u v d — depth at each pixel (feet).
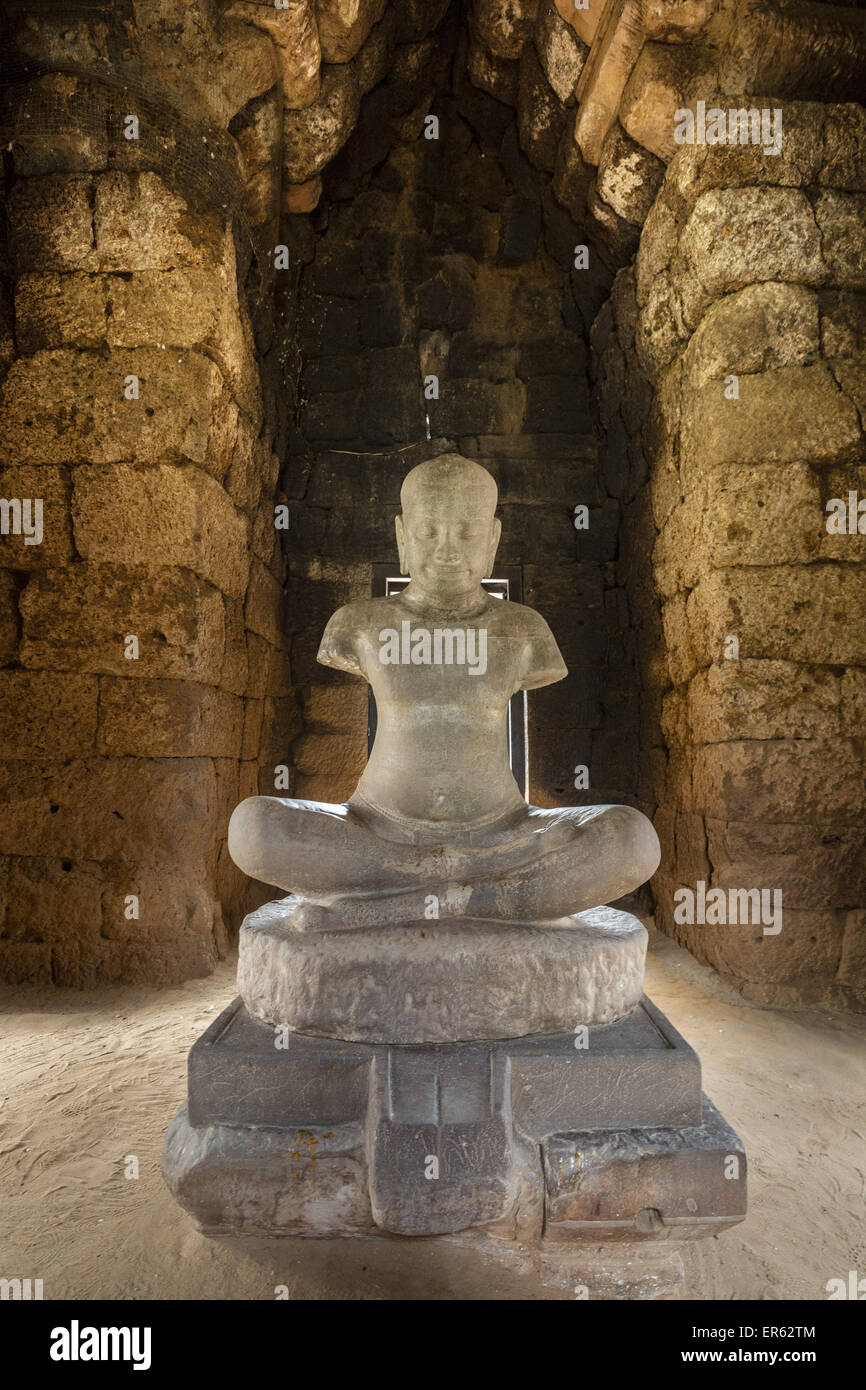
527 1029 6.84
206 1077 6.63
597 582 19.33
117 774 12.48
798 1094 9.11
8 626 12.59
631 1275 6.23
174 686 12.60
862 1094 9.16
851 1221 6.87
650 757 16.85
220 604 13.76
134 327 12.79
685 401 14.11
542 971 6.86
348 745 19.11
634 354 16.80
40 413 12.65
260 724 17.04
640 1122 6.55
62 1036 10.46
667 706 15.61
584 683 19.16
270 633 17.56
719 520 12.61
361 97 18.19
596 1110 6.55
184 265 12.93
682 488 14.34
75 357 12.72
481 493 8.59
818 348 12.56
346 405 19.74
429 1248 6.42
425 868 7.25
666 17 13.08
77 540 12.52
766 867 12.20
